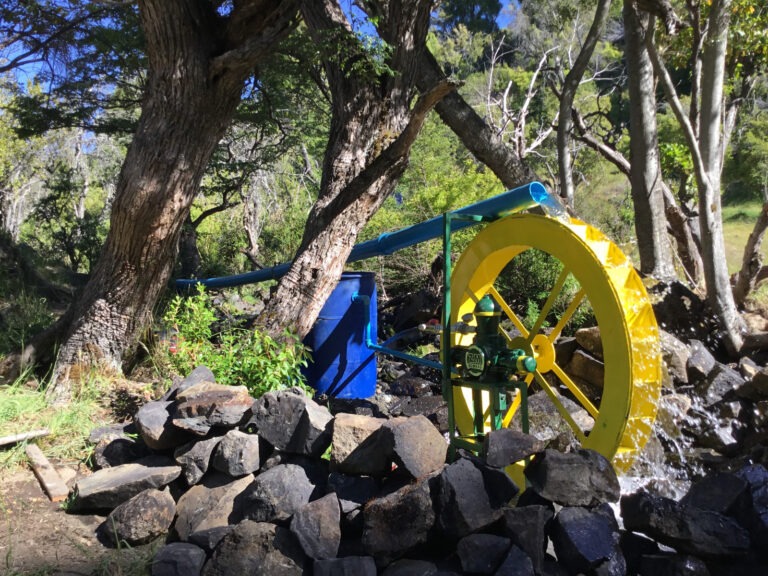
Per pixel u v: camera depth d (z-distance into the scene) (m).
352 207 6.55
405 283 11.19
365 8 7.96
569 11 15.66
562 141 10.80
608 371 4.22
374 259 11.14
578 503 2.99
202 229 22.28
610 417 4.18
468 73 29.92
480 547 2.91
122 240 5.78
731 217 28.44
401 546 2.99
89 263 18.67
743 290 8.62
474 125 9.16
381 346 6.62
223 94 5.68
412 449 3.23
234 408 4.09
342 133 6.87
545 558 2.97
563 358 6.70
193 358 5.62
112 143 29.50
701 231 7.70
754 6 10.03
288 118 15.73
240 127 17.09
